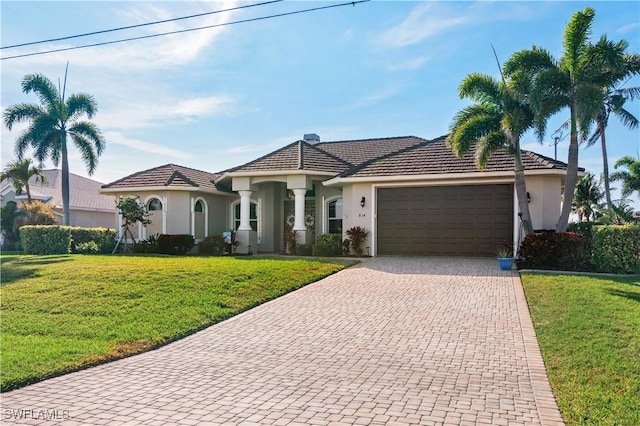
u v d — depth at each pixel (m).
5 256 18.42
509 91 15.23
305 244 20.58
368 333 7.95
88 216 34.44
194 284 11.34
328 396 5.26
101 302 9.98
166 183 22.66
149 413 4.86
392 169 18.92
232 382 5.79
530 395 5.21
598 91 13.59
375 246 19.12
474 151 18.72
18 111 25.67
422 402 5.05
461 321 8.55
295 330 8.28
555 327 7.79
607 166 27.23
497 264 15.66
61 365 6.35
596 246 13.48
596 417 4.52
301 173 20.62
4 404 5.15
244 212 21.92
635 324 7.57
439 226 18.50
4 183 31.80
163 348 7.41
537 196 16.91
